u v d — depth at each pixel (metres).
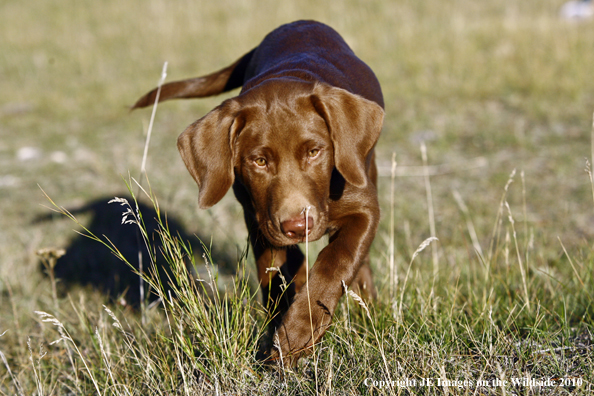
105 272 6.68
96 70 16.98
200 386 3.38
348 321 3.84
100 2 24.28
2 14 23.70
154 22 21.03
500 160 9.22
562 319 3.82
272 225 3.67
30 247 7.34
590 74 12.26
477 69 13.34
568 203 7.55
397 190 8.48
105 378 3.90
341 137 3.70
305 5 20.94
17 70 17.53
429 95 12.55
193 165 3.78
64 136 12.31
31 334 4.91
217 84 5.71
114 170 10.10
